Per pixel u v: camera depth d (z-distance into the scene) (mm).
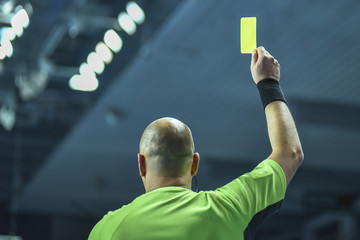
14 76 14984
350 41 15625
